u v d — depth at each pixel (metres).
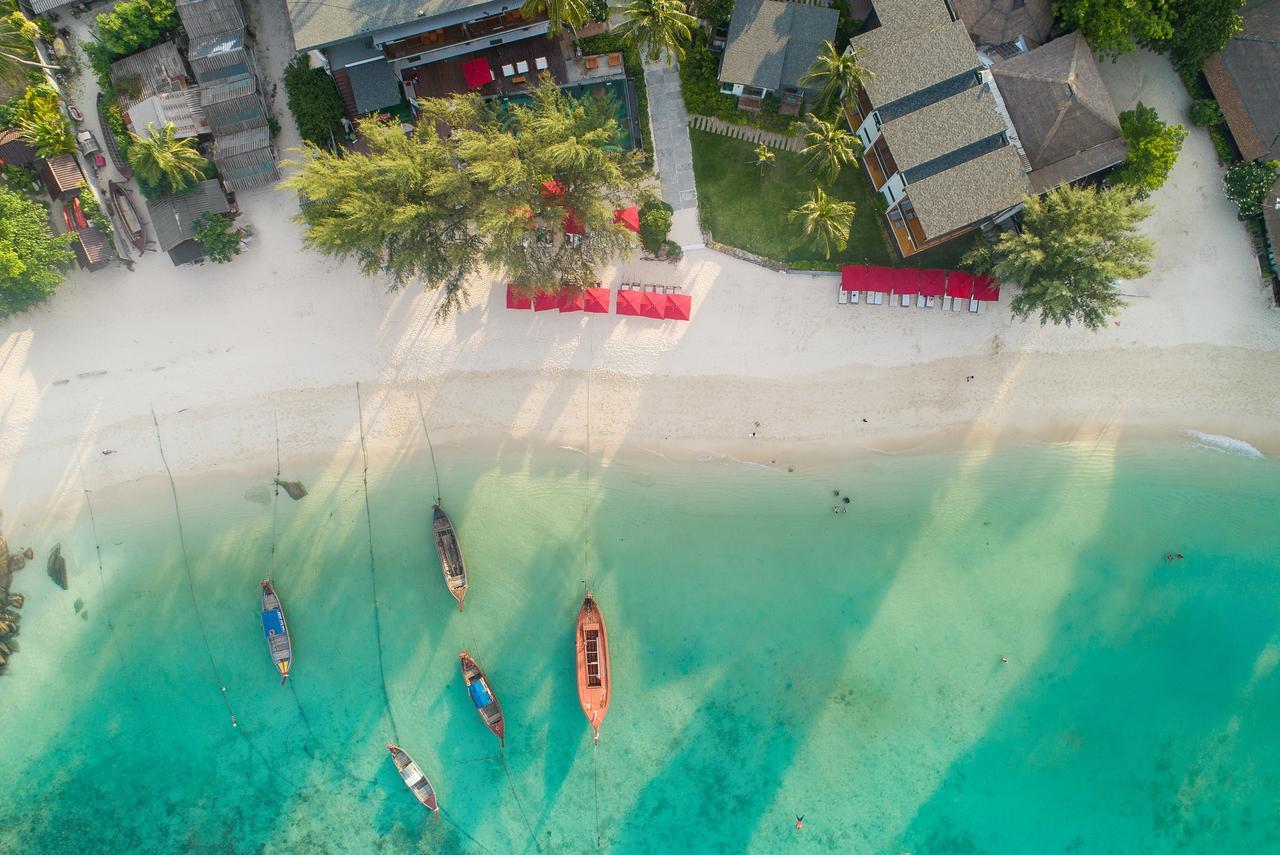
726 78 53.50
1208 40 52.97
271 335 58.72
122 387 58.75
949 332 58.09
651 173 52.72
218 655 59.75
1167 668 59.75
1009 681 59.88
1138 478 59.53
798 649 59.88
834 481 59.69
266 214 58.03
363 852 59.91
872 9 54.50
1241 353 58.09
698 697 59.88
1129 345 58.25
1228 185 55.31
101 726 59.81
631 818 59.75
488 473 59.81
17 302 54.88
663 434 59.56
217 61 54.44
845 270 56.28
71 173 55.66
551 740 59.81
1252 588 59.62
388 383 59.22
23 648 59.62
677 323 58.38
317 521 60.00
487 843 59.94
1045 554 59.88
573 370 59.06
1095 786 59.62
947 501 59.78
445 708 59.91
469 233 53.69
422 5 50.00
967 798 59.62
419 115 55.72
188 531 59.84
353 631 59.97
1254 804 59.34
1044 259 49.03
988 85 51.72
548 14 50.84
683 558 59.91
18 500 59.47
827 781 59.78
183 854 59.91
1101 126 51.97
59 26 56.78
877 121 51.88
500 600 59.91
